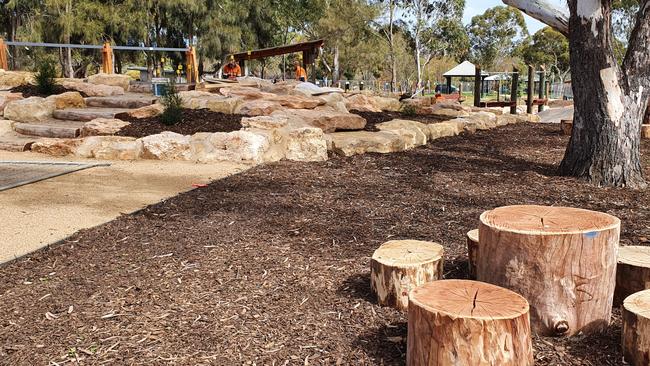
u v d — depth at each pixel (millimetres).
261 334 2904
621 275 3096
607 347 2738
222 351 2736
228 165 7957
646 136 11820
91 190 6312
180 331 2939
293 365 2615
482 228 2934
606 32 6398
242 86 12453
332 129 9898
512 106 21656
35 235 4609
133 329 2963
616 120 6473
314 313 3143
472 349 2281
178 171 7496
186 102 10359
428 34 42750
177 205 5598
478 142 10820
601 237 2740
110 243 4398
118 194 6125
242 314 3133
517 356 2318
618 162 6496
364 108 13062
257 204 5648
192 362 2637
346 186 6582
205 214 5266
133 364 2619
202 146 8242
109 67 14891
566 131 12430
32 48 30188
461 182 6781
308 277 3668
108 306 3246
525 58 54844
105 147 8430
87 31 29203
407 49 48031
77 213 5328
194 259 4023
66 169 7516
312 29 41062
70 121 10266
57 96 10750
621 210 5363
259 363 2631
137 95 12391
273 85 13477
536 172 7359
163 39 36469
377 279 3211
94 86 12297
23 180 6723
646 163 8406
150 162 8195
